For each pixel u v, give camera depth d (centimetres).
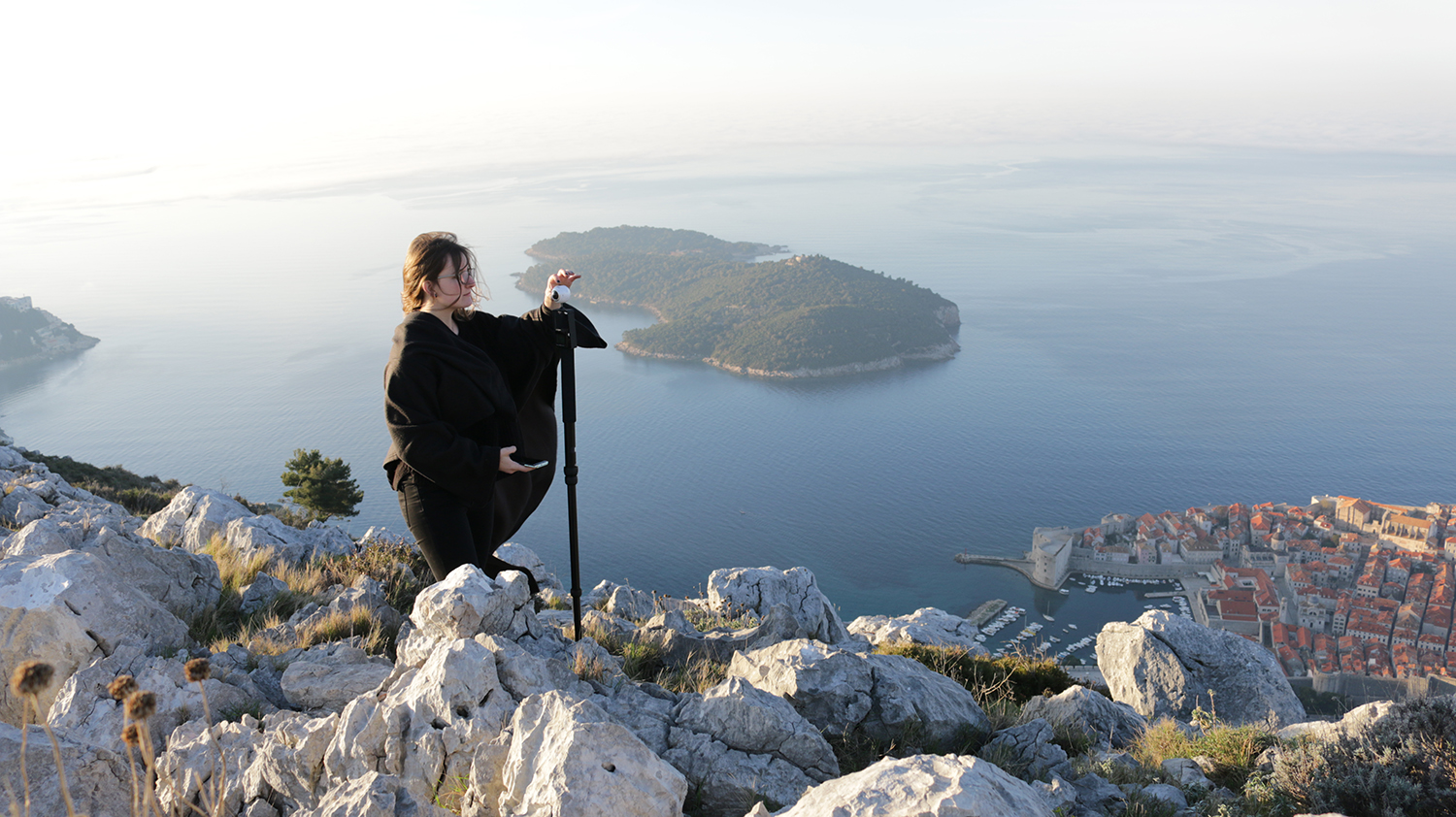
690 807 404
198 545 1177
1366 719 548
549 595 1141
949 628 1373
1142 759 607
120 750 418
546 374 533
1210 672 957
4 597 485
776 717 433
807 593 1227
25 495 1236
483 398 467
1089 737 650
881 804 273
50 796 361
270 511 2356
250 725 438
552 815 304
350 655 574
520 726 353
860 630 1362
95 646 499
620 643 679
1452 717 495
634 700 487
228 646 580
